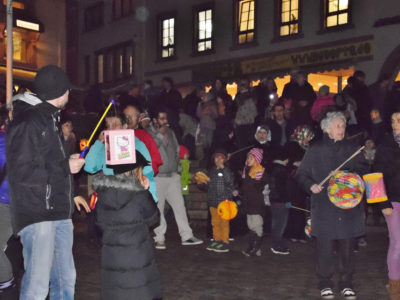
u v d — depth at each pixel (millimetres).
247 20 20781
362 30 16984
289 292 5883
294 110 12180
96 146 4688
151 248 4691
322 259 5539
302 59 18719
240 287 6102
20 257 4855
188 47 23031
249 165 7926
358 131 11406
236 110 13820
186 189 9469
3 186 4234
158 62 24438
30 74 18625
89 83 29188
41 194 3824
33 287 3889
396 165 5359
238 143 12688
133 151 4461
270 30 19844
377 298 5637
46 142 3826
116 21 27078
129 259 4488
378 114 11648
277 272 6859
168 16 23969
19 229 3863
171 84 14602
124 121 5148
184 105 15609
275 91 13680
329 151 5438
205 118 13422
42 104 3920
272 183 8070
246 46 20672
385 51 16328
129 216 4520
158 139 8367
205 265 7270
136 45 25594
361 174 5520
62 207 3939
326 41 18031
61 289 4168
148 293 4531
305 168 5547
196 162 12617
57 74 3973
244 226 9336
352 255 5527
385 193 5359
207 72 22109
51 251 3953
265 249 8508
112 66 27516
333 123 5445
